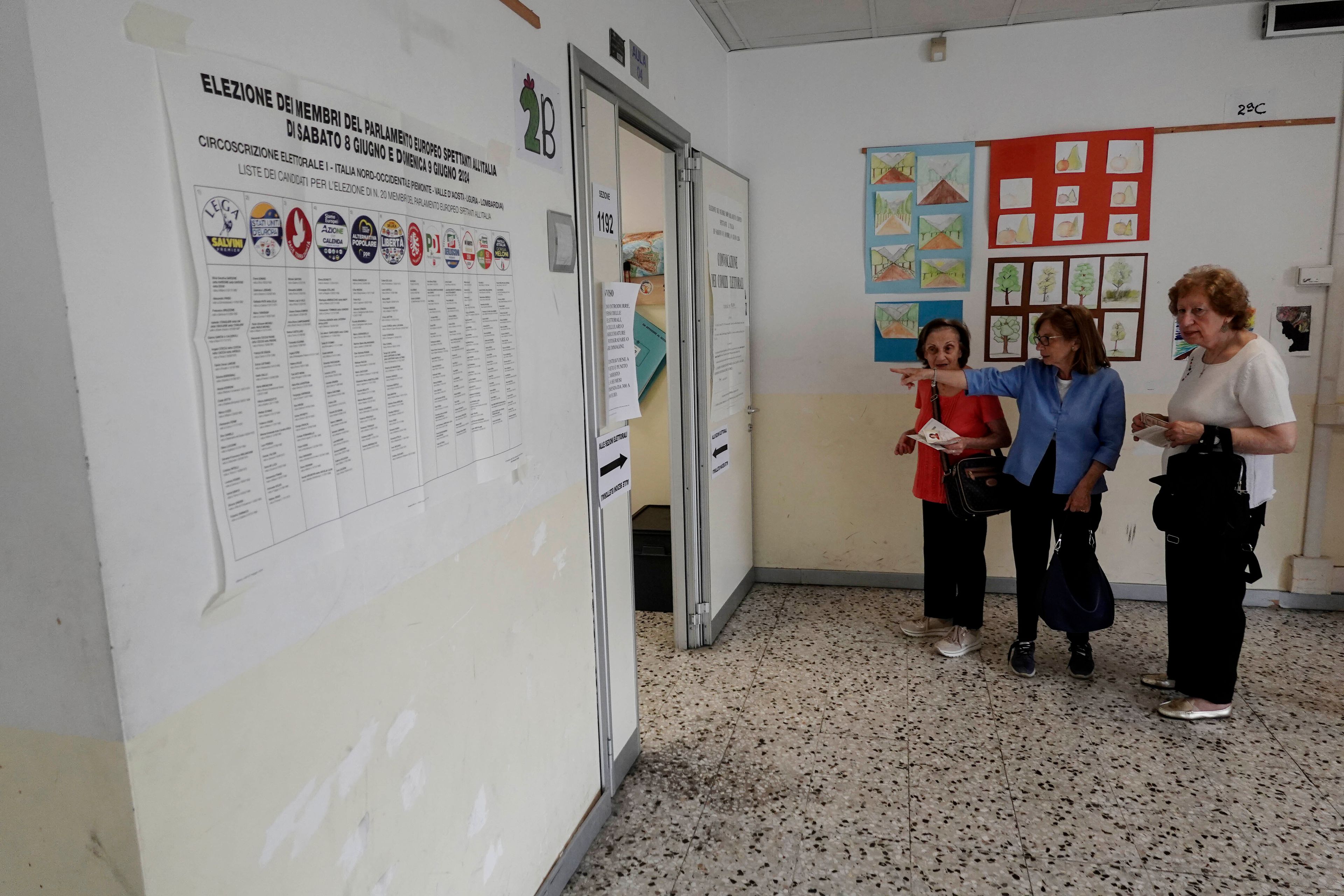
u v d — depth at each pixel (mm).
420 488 1414
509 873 1800
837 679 3201
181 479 957
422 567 1437
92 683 897
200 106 963
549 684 1987
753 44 3945
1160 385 3803
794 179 4059
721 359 3576
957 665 3297
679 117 3156
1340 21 3393
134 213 891
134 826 915
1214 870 2064
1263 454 2508
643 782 2525
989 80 3803
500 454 1700
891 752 2654
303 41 1135
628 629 2559
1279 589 3854
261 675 1083
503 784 1767
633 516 4316
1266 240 3629
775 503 4328
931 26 3721
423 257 1409
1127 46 3648
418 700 1439
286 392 1106
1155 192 3705
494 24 1671
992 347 3953
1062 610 3023
